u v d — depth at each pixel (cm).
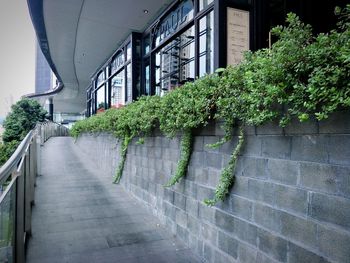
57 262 325
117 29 955
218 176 308
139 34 968
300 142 210
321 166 193
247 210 262
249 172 261
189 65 668
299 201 210
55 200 552
